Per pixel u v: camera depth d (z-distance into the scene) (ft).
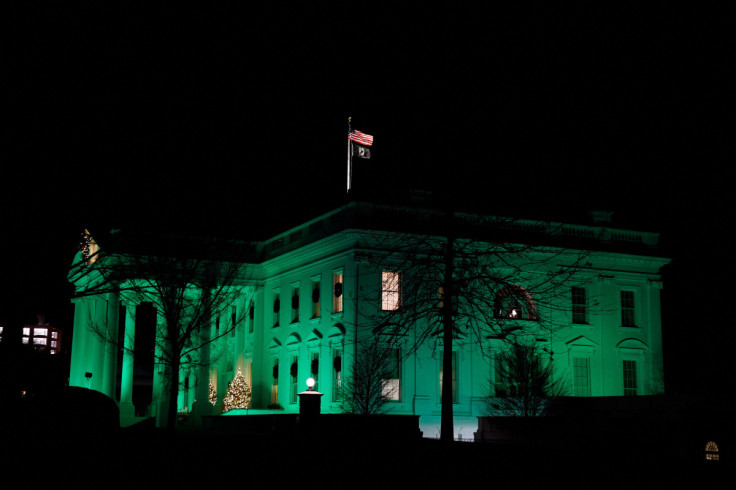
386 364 152.46
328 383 167.53
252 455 88.69
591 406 127.85
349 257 162.91
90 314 186.60
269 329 199.41
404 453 90.48
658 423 108.68
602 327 182.70
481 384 165.48
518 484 65.05
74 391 75.92
